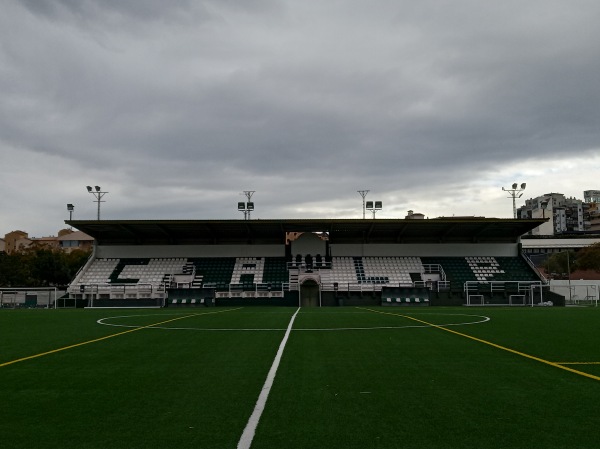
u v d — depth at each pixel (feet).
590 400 24.85
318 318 79.00
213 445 18.84
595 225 526.16
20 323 74.79
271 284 164.86
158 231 176.45
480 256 181.88
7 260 229.45
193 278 170.60
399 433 20.03
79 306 153.99
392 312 97.66
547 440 19.11
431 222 166.91
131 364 35.96
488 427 20.70
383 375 31.40
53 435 20.07
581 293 181.88
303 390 27.43
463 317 80.48
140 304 152.25
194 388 28.09
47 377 31.40
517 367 33.81
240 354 40.34
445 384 28.73
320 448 18.47
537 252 338.34
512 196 196.34
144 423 21.56
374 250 181.88
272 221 164.76
